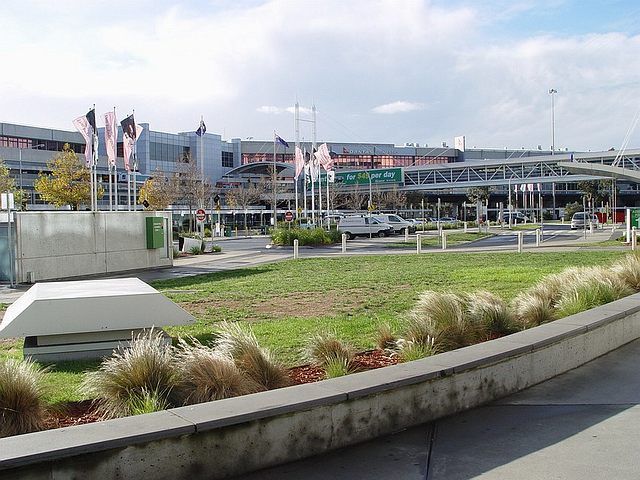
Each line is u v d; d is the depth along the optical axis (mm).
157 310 8484
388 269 21391
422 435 5574
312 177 54062
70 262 21516
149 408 5426
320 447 5160
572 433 5543
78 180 60156
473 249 32344
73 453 4121
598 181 96875
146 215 24266
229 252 35375
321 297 14344
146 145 94312
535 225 75625
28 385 5477
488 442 5383
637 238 35250
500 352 6633
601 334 8375
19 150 82000
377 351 8273
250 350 6699
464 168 97250
